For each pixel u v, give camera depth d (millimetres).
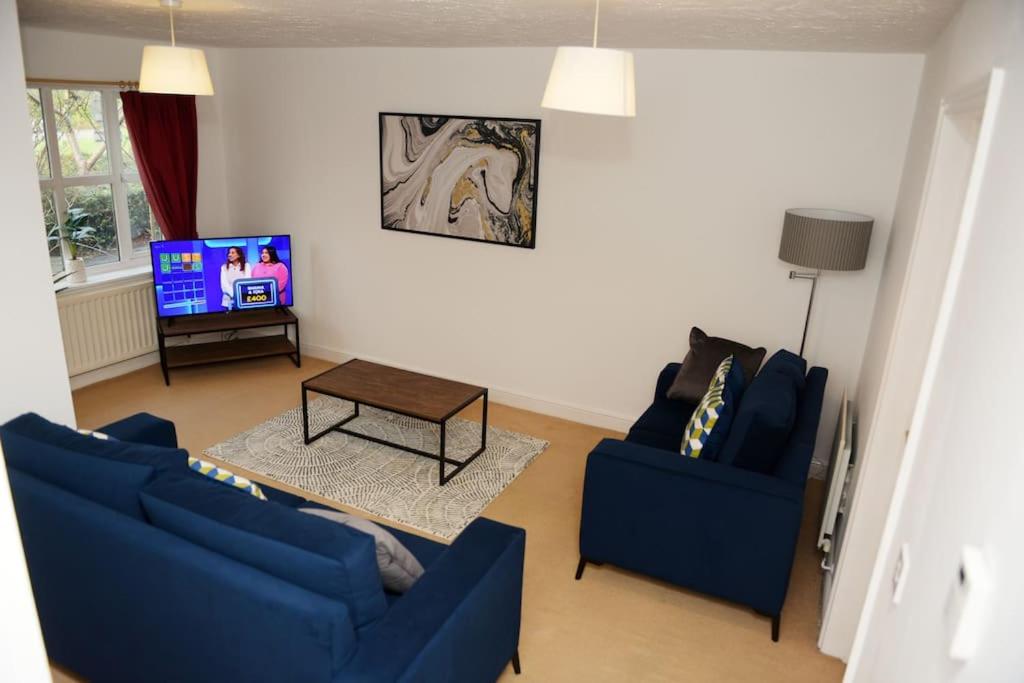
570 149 4312
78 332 4762
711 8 2443
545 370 4812
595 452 2943
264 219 5566
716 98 3902
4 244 2969
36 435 2283
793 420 2902
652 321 4391
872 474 2496
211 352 5270
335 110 5012
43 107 4508
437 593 2057
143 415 3117
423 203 4859
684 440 3094
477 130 4527
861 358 3932
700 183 4055
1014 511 808
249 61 5219
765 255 4004
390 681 1742
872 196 3699
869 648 1692
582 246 4449
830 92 3660
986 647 831
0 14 2801
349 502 3662
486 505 3701
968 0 2043
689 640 2818
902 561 1449
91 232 4918
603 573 3213
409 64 4660
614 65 2236
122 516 2021
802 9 2367
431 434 4457
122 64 4789
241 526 1906
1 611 654
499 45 4227
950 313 1461
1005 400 927
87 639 2236
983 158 1380
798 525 2623
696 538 2816
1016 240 1018
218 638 1902
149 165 4898
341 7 2838
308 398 4918
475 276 4855
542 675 2602
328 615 1709
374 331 5391
